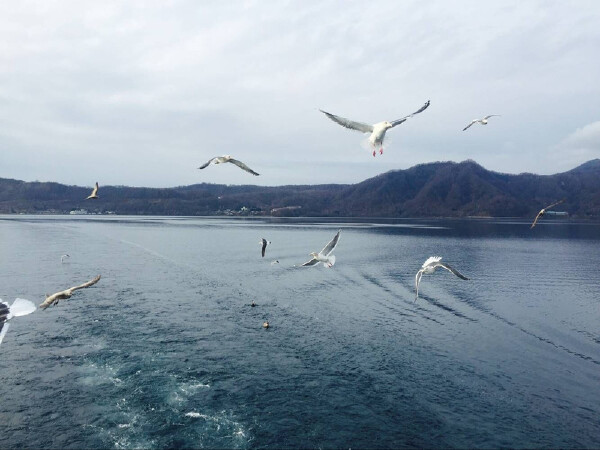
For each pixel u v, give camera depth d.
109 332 46.19
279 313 54.09
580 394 33.72
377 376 36.47
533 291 66.25
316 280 74.38
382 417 30.39
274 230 192.88
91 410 31.12
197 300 60.06
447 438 28.08
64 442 27.50
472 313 54.44
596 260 97.81
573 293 65.00
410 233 177.00
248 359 39.75
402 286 69.69
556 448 27.09
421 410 31.28
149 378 35.88
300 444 27.52
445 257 102.19
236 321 50.72
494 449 26.98
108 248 119.00
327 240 144.12
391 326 49.19
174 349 41.88
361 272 81.94
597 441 27.80
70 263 90.50
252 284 70.81
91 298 60.09
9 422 29.41
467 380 35.91
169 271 82.56
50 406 31.50
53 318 50.47
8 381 34.88
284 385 34.88
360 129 13.27
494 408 31.61
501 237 158.50
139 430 28.88
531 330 47.94
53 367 37.59
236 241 140.38
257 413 30.86
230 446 27.38
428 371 37.47
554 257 103.06
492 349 42.44
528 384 35.22
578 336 46.12
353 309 56.16
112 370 37.19
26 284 68.38
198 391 33.88
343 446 27.31
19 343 42.59
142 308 55.50
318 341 44.44
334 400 32.66
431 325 49.66
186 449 27.08
